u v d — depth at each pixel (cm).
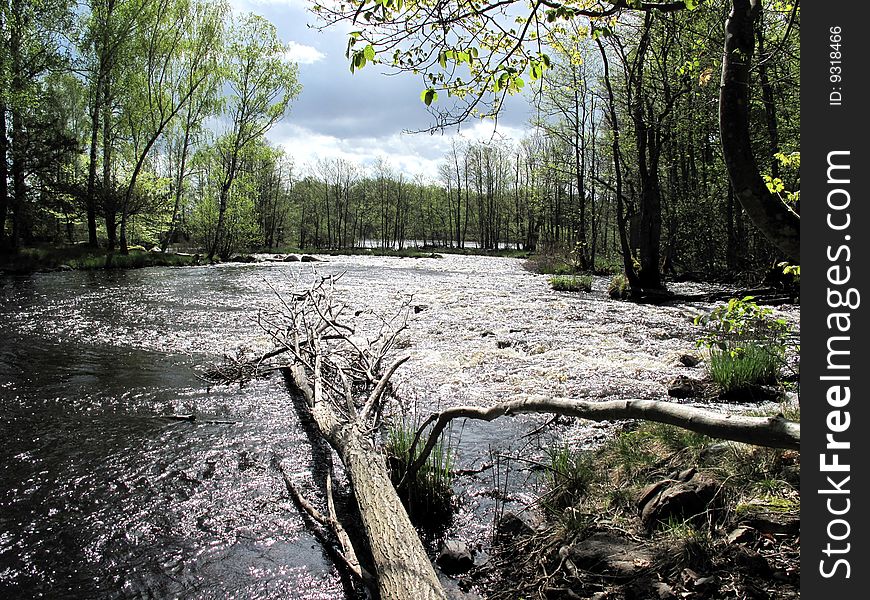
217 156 4181
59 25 2872
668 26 746
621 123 2617
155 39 3384
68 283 2236
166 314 1593
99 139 3759
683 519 404
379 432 690
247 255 4319
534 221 6550
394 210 8700
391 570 373
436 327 1436
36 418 746
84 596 400
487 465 603
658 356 1106
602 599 347
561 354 1128
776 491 405
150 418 753
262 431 709
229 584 413
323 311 1396
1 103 2672
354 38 364
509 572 410
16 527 486
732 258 2803
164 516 506
